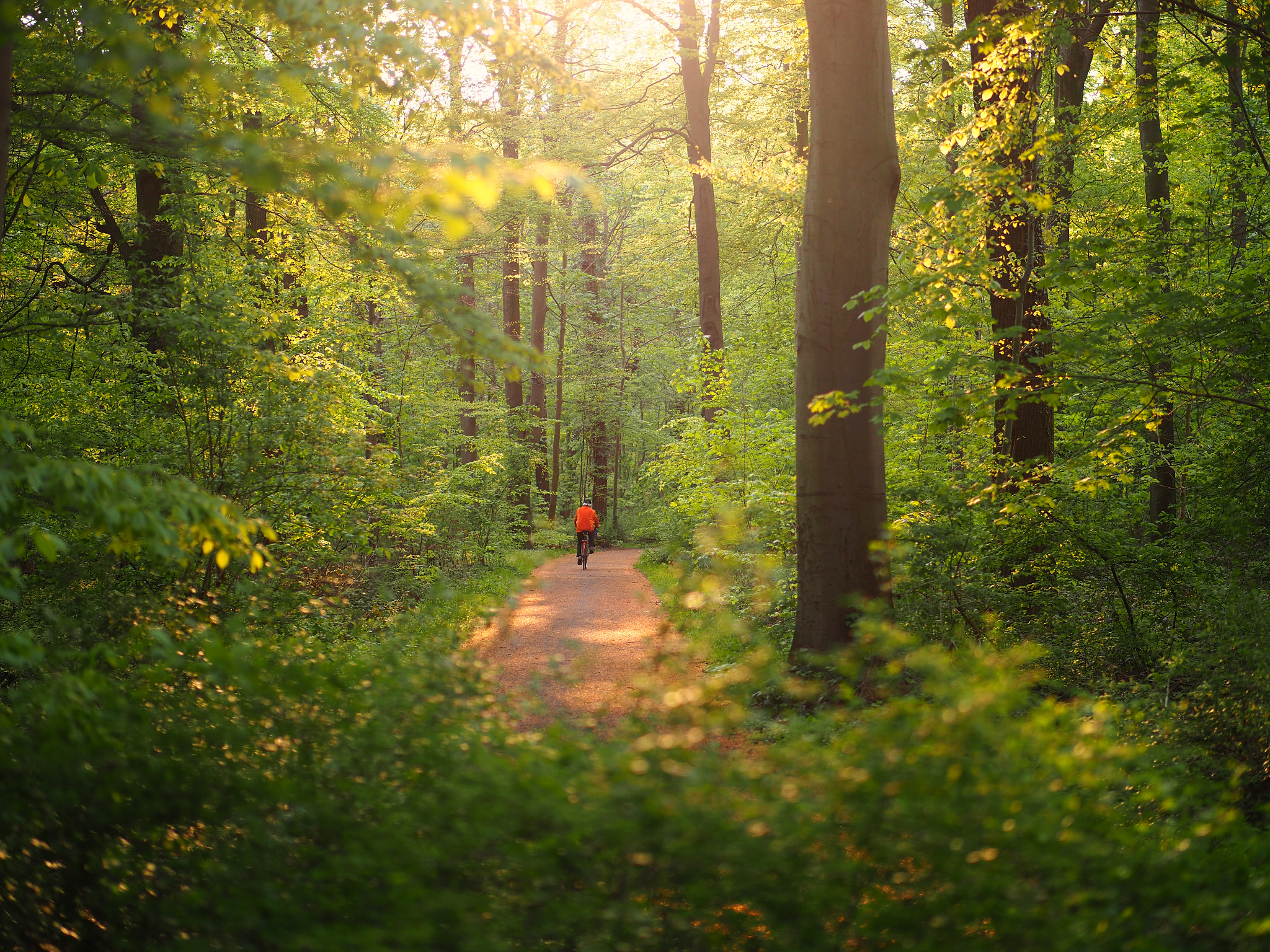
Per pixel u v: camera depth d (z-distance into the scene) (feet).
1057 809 9.56
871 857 9.31
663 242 76.33
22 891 10.74
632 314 126.52
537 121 66.69
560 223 74.90
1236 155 37.24
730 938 9.54
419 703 12.46
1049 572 29.25
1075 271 25.67
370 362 48.98
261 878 10.39
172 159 31.14
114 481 12.10
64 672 14.93
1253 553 30.12
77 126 21.65
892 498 30.45
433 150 11.44
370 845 10.17
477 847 10.02
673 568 46.44
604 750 10.37
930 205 24.67
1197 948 9.41
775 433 43.50
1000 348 32.19
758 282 81.15
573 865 9.99
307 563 31.63
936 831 9.03
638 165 72.18
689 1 66.18
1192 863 10.39
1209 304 26.96
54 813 10.89
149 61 10.96
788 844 9.09
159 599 20.04
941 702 11.34
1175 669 21.84
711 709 11.39
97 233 39.55
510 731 12.60
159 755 11.55
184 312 28.35
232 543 14.12
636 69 70.18
